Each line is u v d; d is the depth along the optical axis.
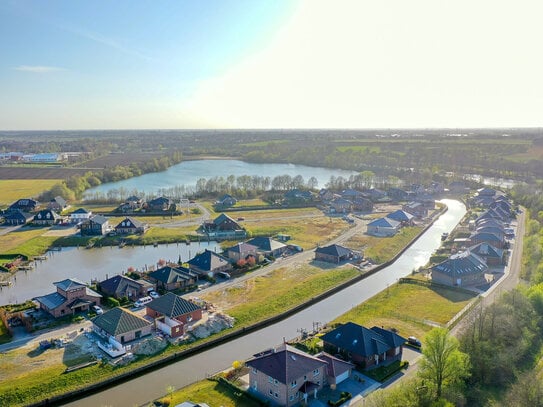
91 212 188.88
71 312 91.44
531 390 60.59
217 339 82.19
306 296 102.38
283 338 84.19
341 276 115.75
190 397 63.62
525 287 89.94
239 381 68.19
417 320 89.06
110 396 66.00
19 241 146.75
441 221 185.25
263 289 106.06
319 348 77.12
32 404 62.47
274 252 133.75
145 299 98.50
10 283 113.06
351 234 159.25
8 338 80.62
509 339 72.00
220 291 104.75
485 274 116.12
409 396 59.56
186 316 86.06
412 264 130.75
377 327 78.62
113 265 127.62
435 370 62.19
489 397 63.06
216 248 145.25
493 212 171.25
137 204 197.50
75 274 119.94
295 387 62.22
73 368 70.38
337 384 67.12
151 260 132.12
